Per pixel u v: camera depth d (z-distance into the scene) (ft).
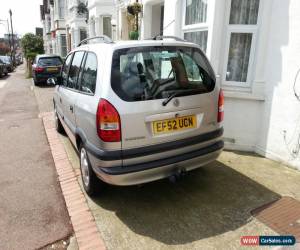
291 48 12.85
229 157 14.74
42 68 45.88
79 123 11.09
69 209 10.65
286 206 10.48
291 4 12.64
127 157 9.05
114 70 9.11
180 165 9.97
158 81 9.58
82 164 11.66
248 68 15.05
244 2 14.57
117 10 32.42
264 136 14.71
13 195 11.94
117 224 9.70
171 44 10.27
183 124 9.90
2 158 16.06
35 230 9.67
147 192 11.63
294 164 13.35
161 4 23.66
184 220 9.83
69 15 68.80
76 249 8.77
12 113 27.94
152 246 8.64
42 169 14.49
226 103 15.30
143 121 9.13
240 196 11.18
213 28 14.96
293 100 13.03
